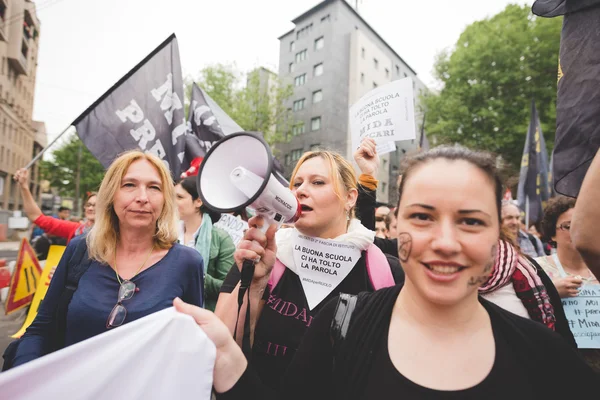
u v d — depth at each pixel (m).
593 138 0.96
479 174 0.75
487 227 0.73
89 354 0.82
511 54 16.38
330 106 27.50
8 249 18.02
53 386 0.79
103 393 0.81
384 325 0.81
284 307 1.40
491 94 17.09
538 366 0.73
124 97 3.05
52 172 29.38
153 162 1.68
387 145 2.22
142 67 3.15
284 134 27.94
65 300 1.48
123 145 3.01
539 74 16.09
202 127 4.07
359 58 28.72
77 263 1.55
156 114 3.14
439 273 0.73
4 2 25.39
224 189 1.08
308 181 1.54
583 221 0.71
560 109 1.03
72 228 3.27
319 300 1.39
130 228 1.60
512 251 1.50
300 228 1.52
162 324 0.84
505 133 16.17
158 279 1.54
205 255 2.49
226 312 1.22
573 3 1.01
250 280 1.12
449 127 17.48
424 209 0.75
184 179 2.71
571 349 0.77
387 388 0.72
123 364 0.82
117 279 1.52
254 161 1.09
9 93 29.88
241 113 23.61
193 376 0.82
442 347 0.74
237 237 3.34
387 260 1.55
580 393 0.74
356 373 0.77
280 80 25.70
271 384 1.31
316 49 29.23
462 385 0.69
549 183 5.92
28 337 1.46
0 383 0.76
